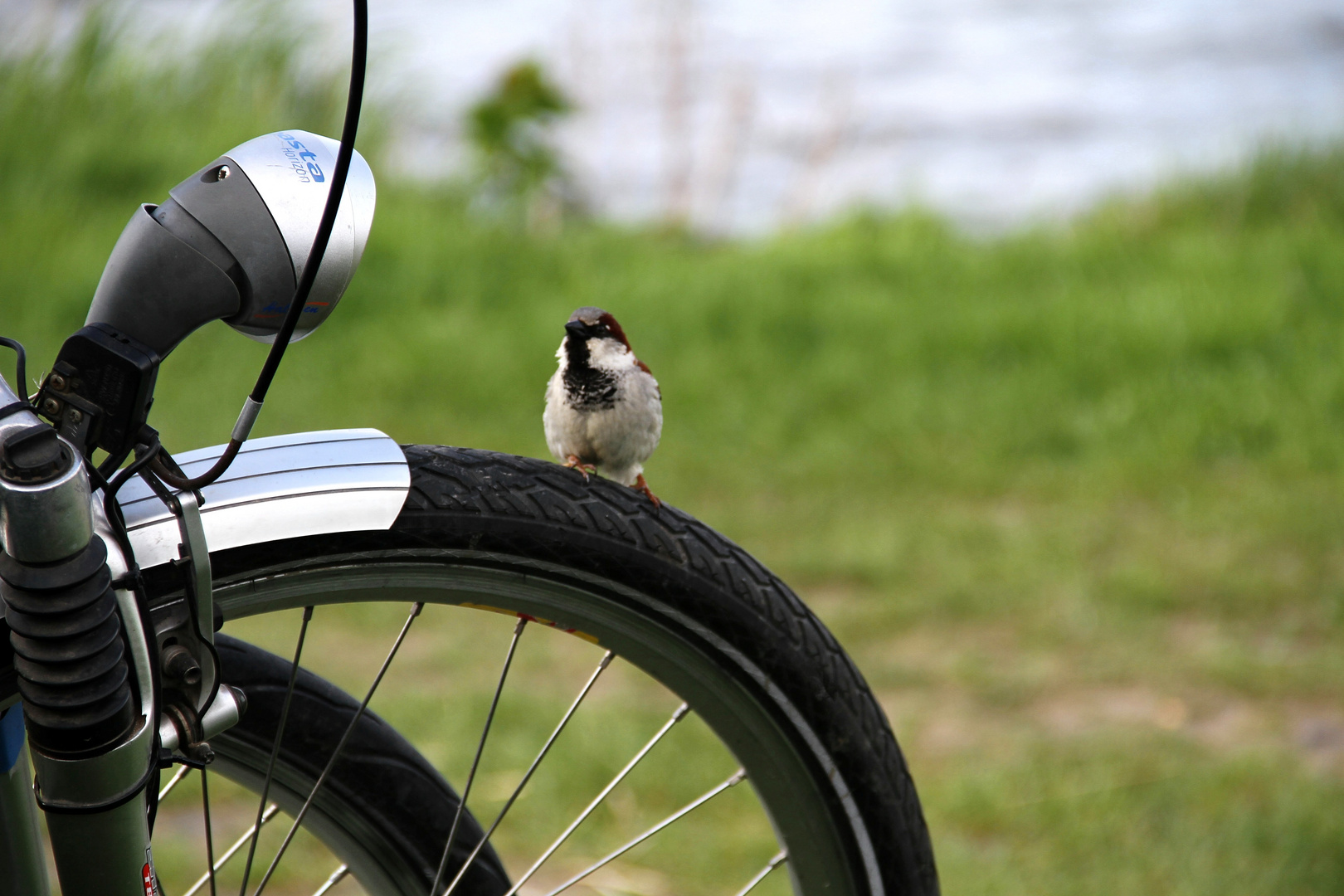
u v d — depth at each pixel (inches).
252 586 109.8
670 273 649.0
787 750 125.7
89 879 90.8
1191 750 277.7
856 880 128.1
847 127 976.3
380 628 337.7
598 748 270.5
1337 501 415.2
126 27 754.8
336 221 96.7
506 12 1218.6
